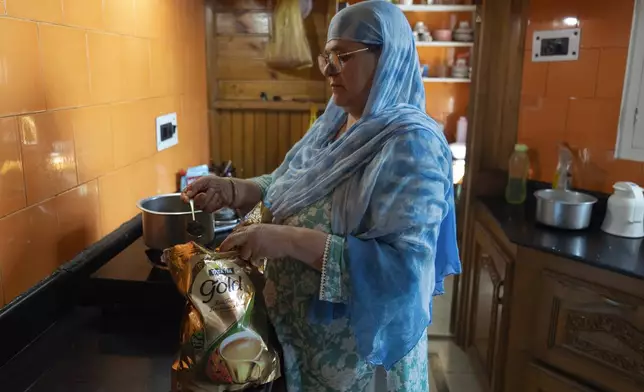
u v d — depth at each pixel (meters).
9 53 1.02
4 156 1.01
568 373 1.71
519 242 1.76
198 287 0.88
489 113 2.32
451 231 1.19
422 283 0.94
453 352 2.54
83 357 1.03
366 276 0.91
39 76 1.12
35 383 0.94
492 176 2.35
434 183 0.93
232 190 1.27
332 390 1.09
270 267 1.12
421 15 3.60
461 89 3.70
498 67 2.27
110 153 1.46
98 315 1.21
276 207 1.11
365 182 0.96
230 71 2.47
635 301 1.48
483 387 2.20
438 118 3.77
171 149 1.95
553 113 2.16
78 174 1.29
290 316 1.09
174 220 1.27
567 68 2.08
